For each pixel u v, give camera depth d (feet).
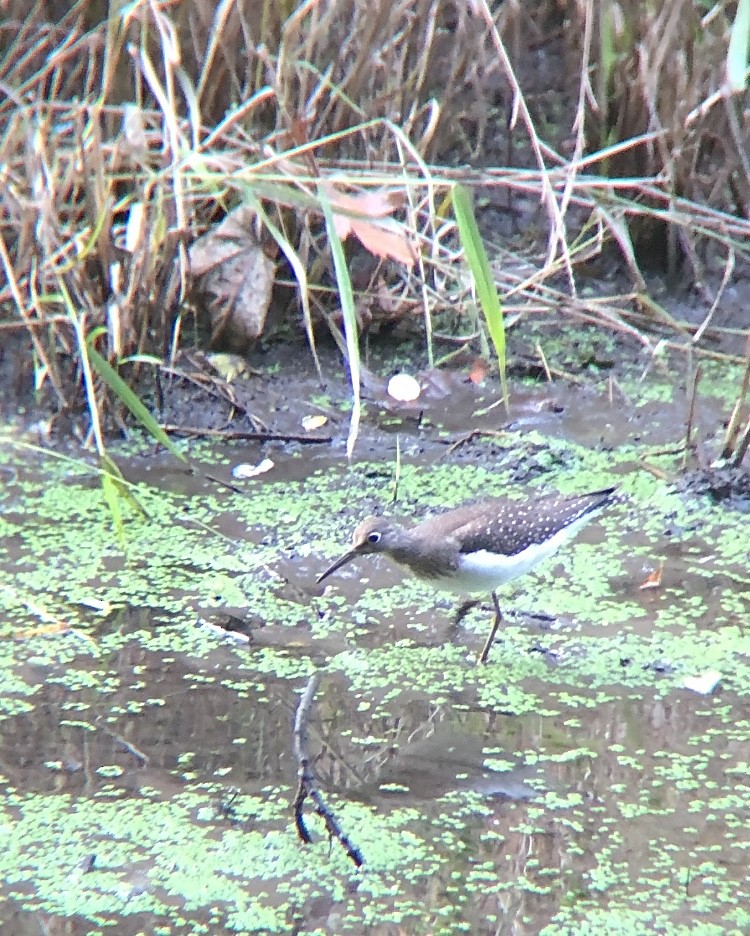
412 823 25.91
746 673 31.48
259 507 39.75
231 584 35.47
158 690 30.42
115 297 42.27
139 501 39.96
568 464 42.32
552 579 36.22
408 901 23.81
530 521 32.58
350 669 31.50
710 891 24.16
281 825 25.81
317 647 32.55
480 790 26.96
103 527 38.50
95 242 42.65
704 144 53.98
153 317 44.24
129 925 23.07
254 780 27.17
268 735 28.71
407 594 35.47
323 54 48.44
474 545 31.94
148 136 46.06
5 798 26.40
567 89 54.85
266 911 23.47
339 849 25.17
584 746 28.53
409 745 28.48
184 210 44.16
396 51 50.47
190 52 48.03
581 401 46.14
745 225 52.24
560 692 30.66
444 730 29.07
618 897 23.95
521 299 50.42
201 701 30.01
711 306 51.78
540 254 52.24
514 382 47.01
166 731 28.81
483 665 31.83
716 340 50.06
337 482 41.32
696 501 40.11
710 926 23.22
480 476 41.65
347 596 35.24
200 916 23.34
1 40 49.16
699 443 42.98
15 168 46.34
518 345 48.98
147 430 43.93
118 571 35.99
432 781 27.22
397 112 48.57
